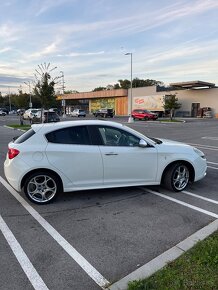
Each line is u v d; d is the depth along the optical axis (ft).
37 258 12.30
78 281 10.74
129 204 18.51
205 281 9.82
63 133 18.72
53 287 10.41
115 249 12.98
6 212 17.31
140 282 9.92
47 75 84.94
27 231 14.83
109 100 208.64
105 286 10.41
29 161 17.92
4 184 23.16
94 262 11.96
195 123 107.04
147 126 92.58
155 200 19.24
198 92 154.71
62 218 16.40
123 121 125.18
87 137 18.90
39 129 18.67
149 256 12.35
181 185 21.12
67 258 12.28
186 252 12.05
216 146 46.83
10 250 12.96
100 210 17.54
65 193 20.54
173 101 128.67
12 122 121.08
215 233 13.88
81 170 18.57
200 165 21.52
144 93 181.37
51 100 86.12
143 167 19.77
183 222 15.79
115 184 19.42
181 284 9.68
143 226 15.31
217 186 22.54
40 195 18.60
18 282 10.69
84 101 241.14
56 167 18.16
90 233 14.56
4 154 37.81
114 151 19.01
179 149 20.77
